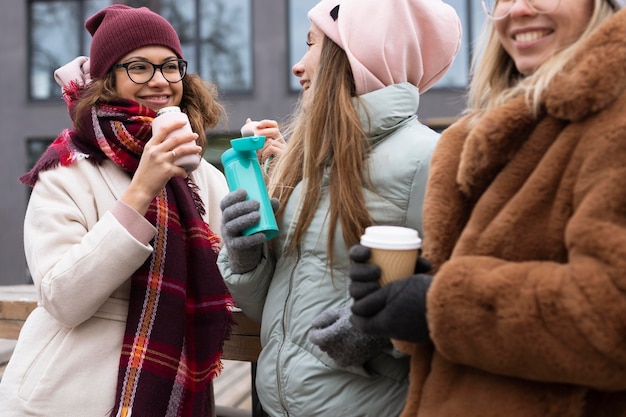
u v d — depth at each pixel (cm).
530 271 80
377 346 112
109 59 163
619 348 74
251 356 178
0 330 212
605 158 80
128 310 151
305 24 836
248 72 857
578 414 84
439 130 786
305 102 138
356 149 122
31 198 155
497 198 92
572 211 84
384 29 127
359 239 119
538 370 80
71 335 148
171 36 168
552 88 86
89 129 158
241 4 853
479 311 82
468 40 768
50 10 916
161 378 146
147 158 144
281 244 131
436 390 95
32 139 920
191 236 162
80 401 144
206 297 160
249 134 128
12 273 922
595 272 75
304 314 122
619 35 82
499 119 92
